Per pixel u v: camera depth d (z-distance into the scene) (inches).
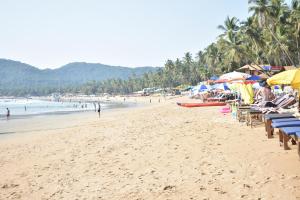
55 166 436.1
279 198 244.8
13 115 2239.2
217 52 3476.9
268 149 396.8
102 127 905.5
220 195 267.0
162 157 428.8
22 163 479.2
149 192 293.9
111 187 320.5
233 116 780.6
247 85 831.1
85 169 403.5
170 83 6688.0
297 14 1955.0
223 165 354.3
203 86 1596.9
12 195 325.4
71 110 2854.3
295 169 303.3
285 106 693.3
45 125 1339.8
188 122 811.4
